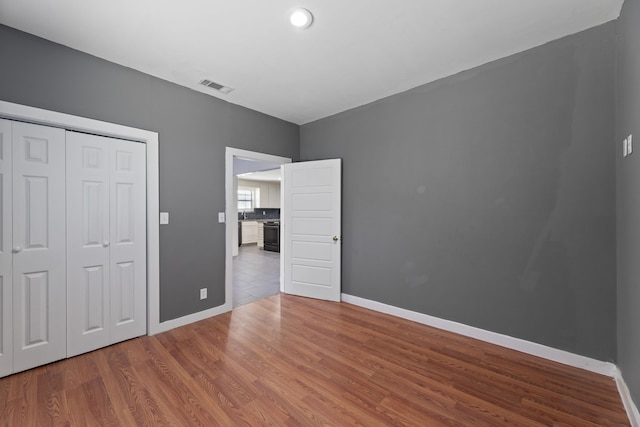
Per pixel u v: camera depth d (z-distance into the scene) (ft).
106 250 7.91
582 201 6.81
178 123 9.30
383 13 6.10
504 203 7.95
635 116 5.16
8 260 6.48
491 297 8.21
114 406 5.57
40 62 6.77
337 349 7.86
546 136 7.28
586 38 6.73
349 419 5.27
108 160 7.95
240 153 11.09
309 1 5.73
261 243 27.73
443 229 9.11
